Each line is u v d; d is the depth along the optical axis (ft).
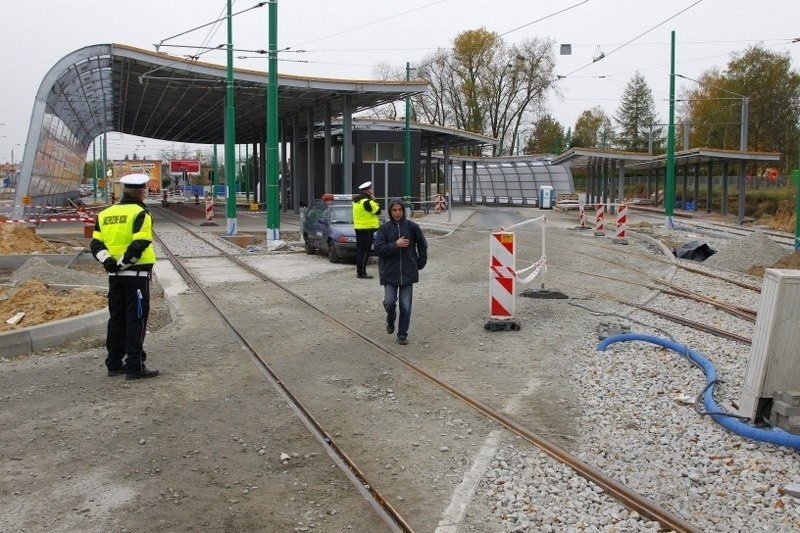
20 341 28.66
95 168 268.21
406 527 14.46
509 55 212.43
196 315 37.19
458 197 234.99
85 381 24.88
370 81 113.50
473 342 31.24
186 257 65.26
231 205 85.15
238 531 14.46
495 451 18.61
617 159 137.08
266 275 52.90
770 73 180.55
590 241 83.30
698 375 25.98
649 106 286.25
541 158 182.91
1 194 341.82
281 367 26.91
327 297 42.96
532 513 15.28
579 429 20.58
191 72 100.27
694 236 90.74
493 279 33.45
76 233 91.20
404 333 30.68
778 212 124.98
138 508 15.43
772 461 18.12
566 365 27.45
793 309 19.77
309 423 20.67
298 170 151.02
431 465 17.83
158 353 28.94
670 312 39.40
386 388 24.35
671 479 17.21
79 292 38.42
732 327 35.35
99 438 19.47
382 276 30.96
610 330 32.32
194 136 214.48
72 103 134.92
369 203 50.65
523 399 23.25
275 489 16.39
